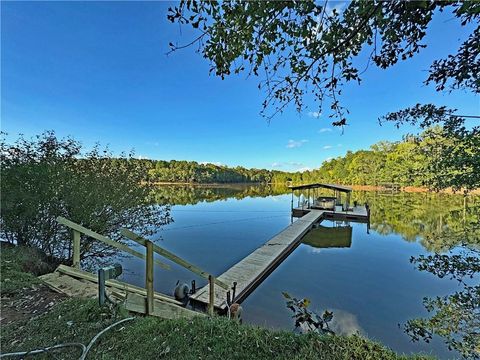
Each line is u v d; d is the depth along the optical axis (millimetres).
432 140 2418
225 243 11148
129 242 7922
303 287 6562
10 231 5168
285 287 6559
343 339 2221
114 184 5895
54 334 2230
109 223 5844
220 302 4977
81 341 2133
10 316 2564
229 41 1606
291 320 4852
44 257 5227
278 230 14148
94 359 1936
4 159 5051
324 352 2068
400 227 14883
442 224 12203
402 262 8711
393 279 7105
